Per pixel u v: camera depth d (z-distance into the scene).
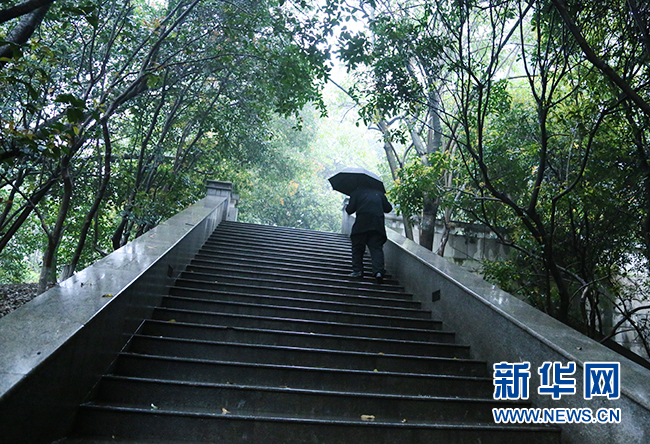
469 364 4.68
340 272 8.07
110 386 3.31
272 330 4.68
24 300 9.90
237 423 3.06
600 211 7.12
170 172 10.60
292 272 7.51
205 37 8.27
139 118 9.46
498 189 8.63
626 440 3.09
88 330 3.00
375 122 11.20
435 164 8.49
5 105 6.11
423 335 5.45
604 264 8.57
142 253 5.10
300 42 6.74
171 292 5.60
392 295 7.07
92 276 3.97
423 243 10.74
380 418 3.55
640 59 5.64
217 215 10.55
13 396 2.09
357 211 7.67
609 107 5.27
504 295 5.20
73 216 12.39
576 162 7.46
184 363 3.75
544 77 5.71
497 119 9.11
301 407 3.49
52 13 5.85
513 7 5.92
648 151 6.68
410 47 6.56
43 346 2.53
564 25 5.57
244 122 11.47
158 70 6.39
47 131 3.73
